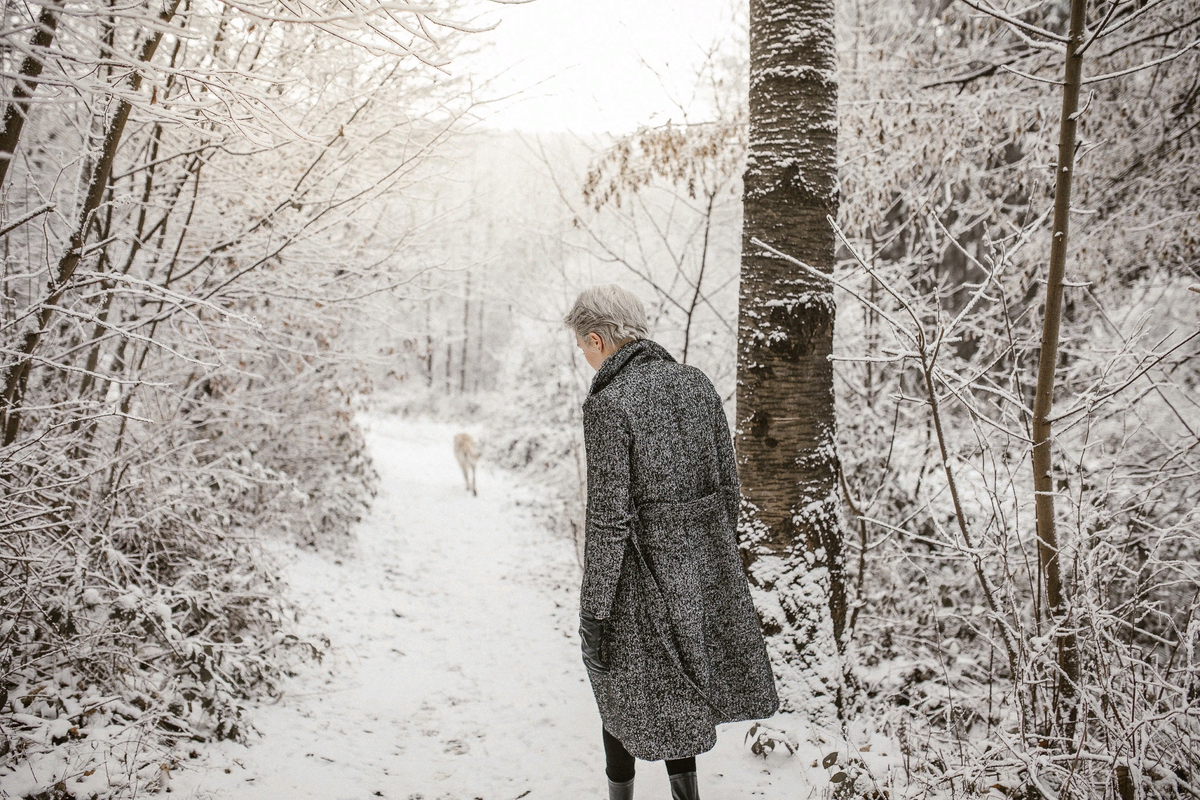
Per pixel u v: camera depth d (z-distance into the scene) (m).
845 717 3.00
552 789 2.58
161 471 3.78
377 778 2.64
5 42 1.62
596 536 1.88
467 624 4.94
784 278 3.16
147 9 2.37
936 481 5.09
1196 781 2.04
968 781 2.25
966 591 4.50
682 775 1.98
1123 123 5.27
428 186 4.82
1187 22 4.46
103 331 3.68
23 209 3.37
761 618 3.04
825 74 3.21
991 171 5.28
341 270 4.71
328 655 3.93
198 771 2.45
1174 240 4.87
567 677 3.86
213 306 2.68
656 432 1.95
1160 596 3.25
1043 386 2.58
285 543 6.04
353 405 8.49
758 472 3.17
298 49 3.72
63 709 2.53
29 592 2.59
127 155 4.00
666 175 4.89
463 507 9.80
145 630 2.96
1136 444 4.16
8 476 2.86
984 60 5.25
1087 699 2.24
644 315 2.17
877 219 5.31
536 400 14.09
